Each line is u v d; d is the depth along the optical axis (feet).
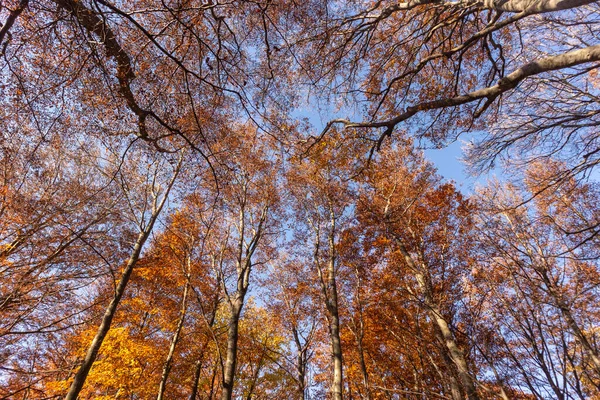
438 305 23.79
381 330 33.04
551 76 24.02
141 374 32.50
